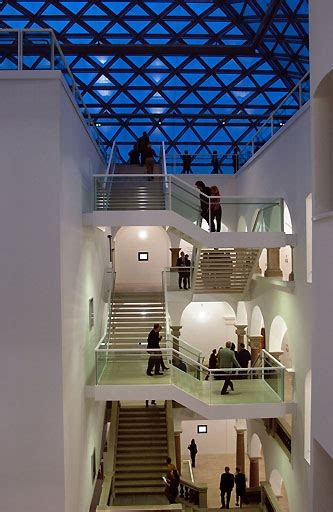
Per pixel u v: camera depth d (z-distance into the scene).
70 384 13.62
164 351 16.97
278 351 20.95
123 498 20.14
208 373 16.89
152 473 21.33
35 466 12.52
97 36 33.41
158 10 31.44
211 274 23.41
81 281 15.90
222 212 17.23
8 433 12.52
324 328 9.77
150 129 39.12
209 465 30.00
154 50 32.22
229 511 19.81
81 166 15.98
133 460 21.95
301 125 15.81
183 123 38.62
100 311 21.55
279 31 28.16
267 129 21.67
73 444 13.93
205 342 34.56
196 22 32.03
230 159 30.12
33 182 12.33
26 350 12.48
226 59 34.09
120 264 33.09
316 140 10.31
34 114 12.27
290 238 16.73
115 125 38.56
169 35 33.53
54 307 12.46
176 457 24.47
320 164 10.32
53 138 12.29
